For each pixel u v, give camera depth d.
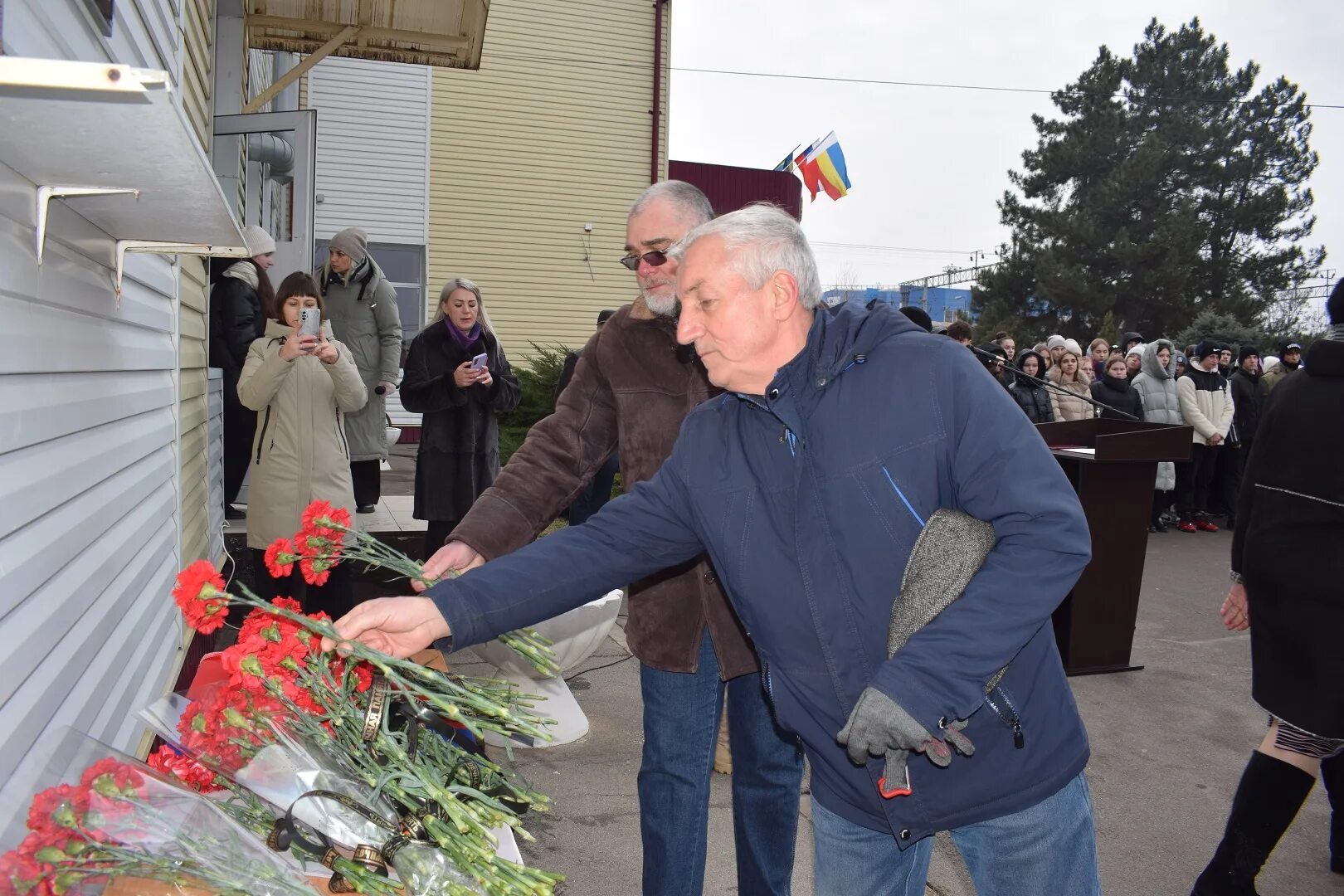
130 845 1.36
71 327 1.87
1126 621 5.38
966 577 1.63
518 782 1.97
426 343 5.31
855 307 1.84
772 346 1.78
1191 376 10.31
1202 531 10.36
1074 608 5.31
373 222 13.91
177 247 2.38
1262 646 2.80
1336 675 2.63
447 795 1.54
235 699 1.70
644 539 1.97
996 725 1.72
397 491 9.13
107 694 2.12
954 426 1.71
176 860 1.38
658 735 2.57
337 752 1.67
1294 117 37.38
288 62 12.38
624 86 14.98
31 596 1.56
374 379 6.99
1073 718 1.82
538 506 2.60
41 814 1.29
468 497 5.41
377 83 13.77
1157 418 10.10
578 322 15.02
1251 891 2.84
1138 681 5.25
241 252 2.41
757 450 1.84
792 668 1.84
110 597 2.18
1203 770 4.13
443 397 5.27
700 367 2.65
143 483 2.70
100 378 2.15
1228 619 3.13
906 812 1.76
